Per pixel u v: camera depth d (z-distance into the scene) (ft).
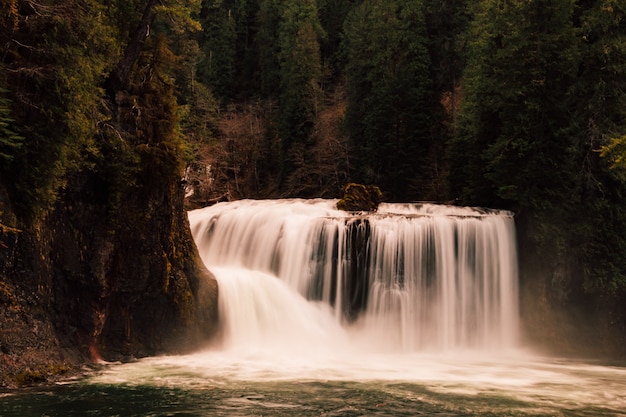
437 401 46.73
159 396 44.62
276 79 266.77
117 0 68.18
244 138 229.25
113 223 59.67
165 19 79.36
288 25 261.24
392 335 81.25
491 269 89.51
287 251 85.71
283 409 41.96
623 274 93.45
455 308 85.40
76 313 56.65
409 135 164.14
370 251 82.58
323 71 252.42
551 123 94.32
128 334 62.03
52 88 50.75
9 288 49.26
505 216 92.94
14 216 49.42
